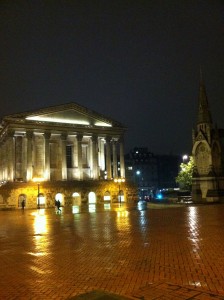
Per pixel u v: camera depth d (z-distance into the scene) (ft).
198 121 192.03
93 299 23.84
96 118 229.86
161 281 29.60
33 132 204.85
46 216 120.88
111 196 219.41
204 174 185.16
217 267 33.65
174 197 240.12
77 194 208.13
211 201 174.50
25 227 83.97
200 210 114.32
